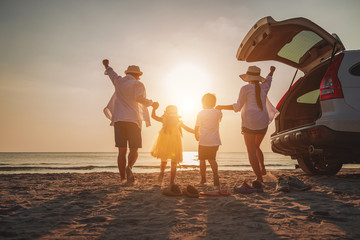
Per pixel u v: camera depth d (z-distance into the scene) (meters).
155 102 4.71
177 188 3.71
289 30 4.75
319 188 4.27
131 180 4.79
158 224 2.34
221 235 2.04
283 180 4.22
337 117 4.34
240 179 6.08
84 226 2.29
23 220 2.46
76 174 8.52
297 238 1.94
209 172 8.60
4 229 2.18
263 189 4.24
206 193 3.68
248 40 5.29
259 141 4.91
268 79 4.83
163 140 4.40
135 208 2.95
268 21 4.70
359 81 4.43
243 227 2.23
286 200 3.32
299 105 6.00
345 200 3.29
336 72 4.48
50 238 1.97
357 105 4.35
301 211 2.74
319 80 5.66
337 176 6.00
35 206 3.03
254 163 4.46
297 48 5.38
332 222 2.34
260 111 4.43
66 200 3.38
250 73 4.60
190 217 2.57
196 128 4.77
